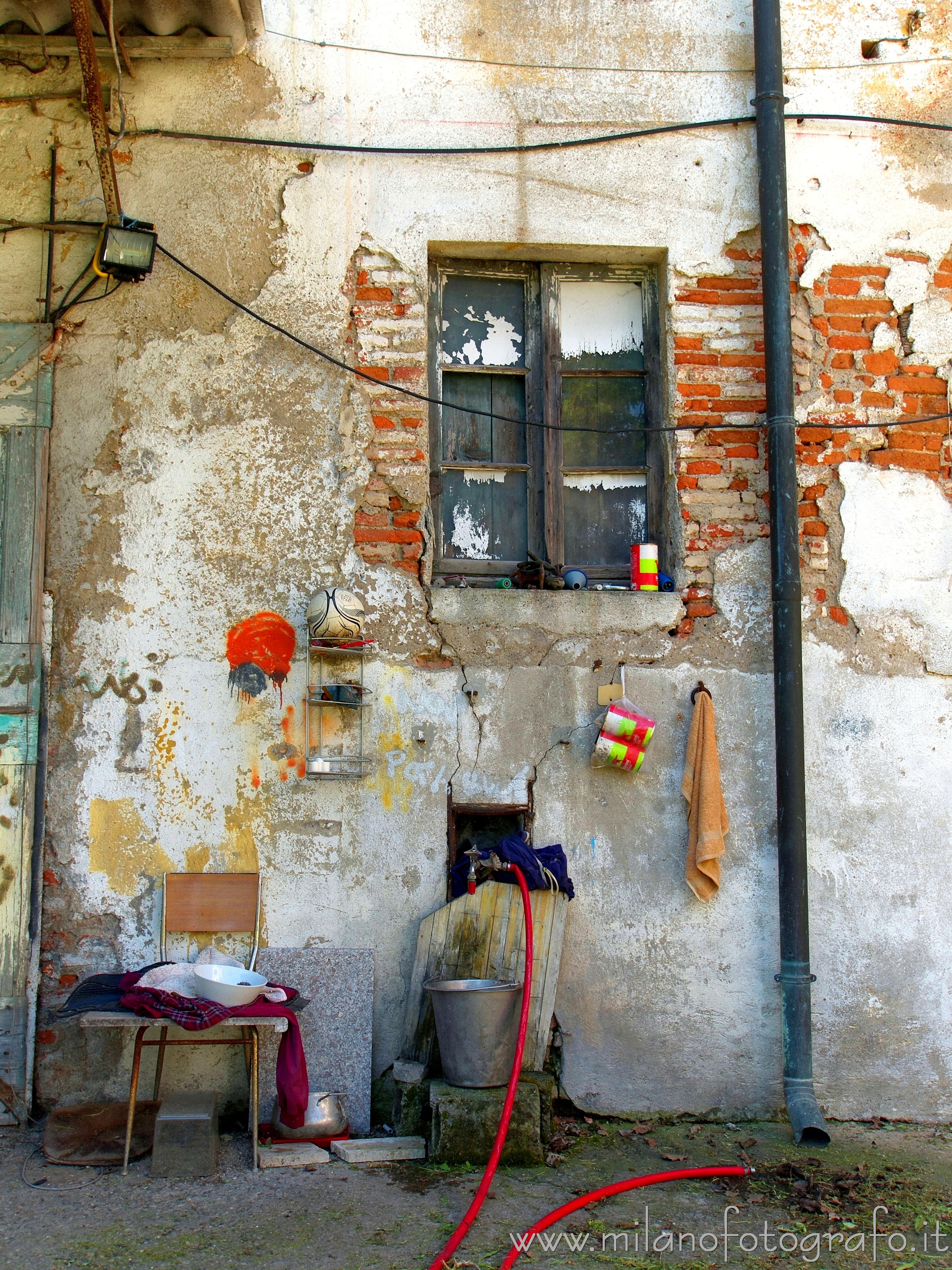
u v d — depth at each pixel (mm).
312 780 4637
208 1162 3910
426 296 4941
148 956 4488
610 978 4652
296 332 4852
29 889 4438
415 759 4703
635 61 5121
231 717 4637
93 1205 3621
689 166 5094
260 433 4789
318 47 4980
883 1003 4730
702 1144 4332
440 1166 3990
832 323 5070
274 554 4746
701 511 4973
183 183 4859
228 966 4332
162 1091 4383
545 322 5234
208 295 4832
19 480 4641
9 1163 3969
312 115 4945
